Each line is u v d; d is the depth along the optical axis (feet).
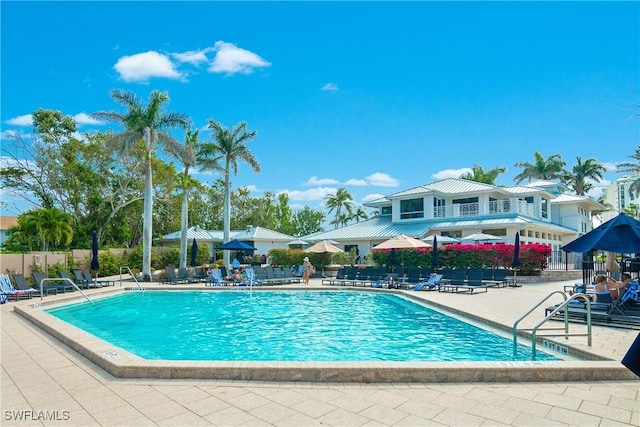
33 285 68.59
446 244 98.22
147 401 17.44
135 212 153.17
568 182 203.10
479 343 32.71
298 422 15.29
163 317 48.03
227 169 118.62
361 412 16.25
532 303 49.57
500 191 122.42
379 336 36.81
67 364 23.44
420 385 19.56
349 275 81.97
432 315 47.62
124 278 91.30
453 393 18.44
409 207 131.85
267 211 228.84
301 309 53.88
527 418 15.65
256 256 144.97
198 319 46.62
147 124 90.68
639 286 41.45
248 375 20.21
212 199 202.39
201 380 20.15
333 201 238.27
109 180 140.26
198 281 84.02
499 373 20.12
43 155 127.85
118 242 152.87
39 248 118.73
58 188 132.36
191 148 96.27
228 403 17.19
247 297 65.51
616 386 19.31
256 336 37.35
